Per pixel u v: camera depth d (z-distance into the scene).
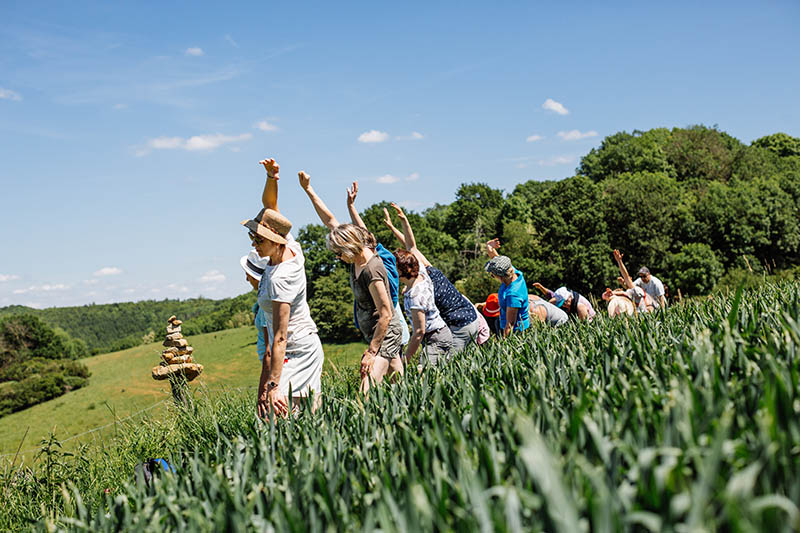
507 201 86.19
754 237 58.81
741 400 1.78
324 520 1.71
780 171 86.25
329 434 2.57
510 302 5.99
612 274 59.72
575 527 1.11
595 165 101.75
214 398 6.57
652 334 3.28
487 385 2.83
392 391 3.15
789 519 1.21
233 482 2.21
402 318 5.04
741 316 3.23
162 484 2.28
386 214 6.20
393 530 1.37
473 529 1.31
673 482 1.29
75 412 51.19
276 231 4.11
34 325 86.44
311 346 4.34
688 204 64.44
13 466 4.80
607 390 2.33
